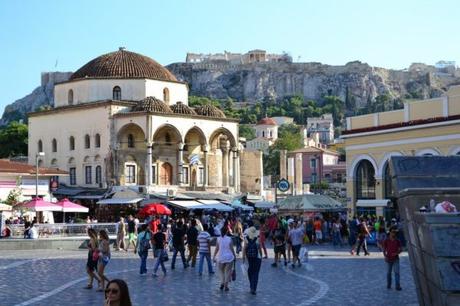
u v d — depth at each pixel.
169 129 81.94
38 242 48.94
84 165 82.62
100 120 81.00
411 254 16.61
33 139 88.62
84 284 27.25
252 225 25.39
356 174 62.72
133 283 27.61
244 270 30.98
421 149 56.56
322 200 57.69
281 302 22.28
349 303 22.03
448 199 15.03
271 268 34.34
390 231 26.12
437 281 13.55
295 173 115.44
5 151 117.62
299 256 35.00
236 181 88.06
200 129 83.94
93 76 84.31
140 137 81.25
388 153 59.34
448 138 54.53
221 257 25.38
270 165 194.25
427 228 13.62
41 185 72.62
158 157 82.50
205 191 82.94
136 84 83.94
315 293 24.53
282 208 58.12
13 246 48.22
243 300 22.78
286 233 38.41
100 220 74.75
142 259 31.14
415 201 15.23
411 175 17.59
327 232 57.09
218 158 88.94
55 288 25.92
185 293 24.55
